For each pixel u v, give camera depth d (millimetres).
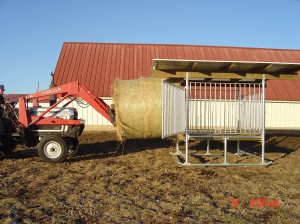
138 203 5586
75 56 23234
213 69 8719
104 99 20469
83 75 21688
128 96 8781
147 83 8969
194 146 12688
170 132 7680
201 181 7191
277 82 23125
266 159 9992
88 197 5891
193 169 8438
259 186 6816
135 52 24234
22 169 8344
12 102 10188
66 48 23922
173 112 7902
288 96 22219
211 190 6473
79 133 9898
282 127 22172
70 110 10094
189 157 10148
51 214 5043
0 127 9375
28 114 9609
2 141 9656
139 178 7336
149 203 5574
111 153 11008
